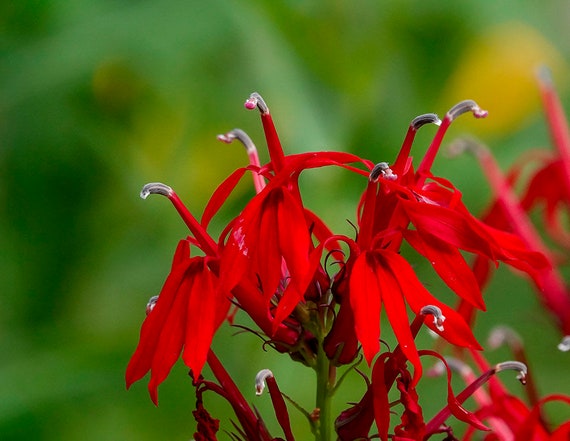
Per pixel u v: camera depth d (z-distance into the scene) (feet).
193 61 2.04
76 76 2.01
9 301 2.04
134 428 2.00
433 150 1.69
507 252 1.62
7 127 2.04
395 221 1.64
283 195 1.61
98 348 1.98
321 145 2.05
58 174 2.05
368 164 1.63
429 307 1.59
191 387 2.01
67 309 2.05
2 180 2.05
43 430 1.97
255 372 2.01
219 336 2.02
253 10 2.04
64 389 1.97
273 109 2.05
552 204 1.95
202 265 1.63
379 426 1.61
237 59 2.05
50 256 2.05
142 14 2.01
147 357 1.62
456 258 1.61
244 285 1.65
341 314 1.65
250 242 1.60
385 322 2.06
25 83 1.98
